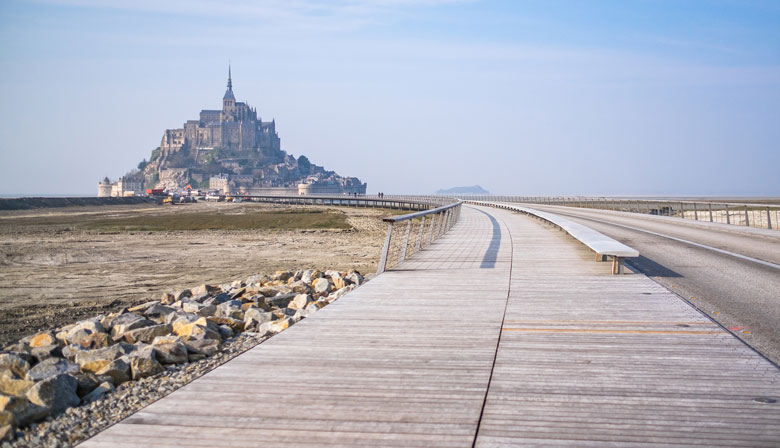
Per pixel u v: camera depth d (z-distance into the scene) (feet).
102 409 20.13
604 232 91.09
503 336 25.38
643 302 32.99
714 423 15.65
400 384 19.02
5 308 56.90
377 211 345.31
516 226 106.83
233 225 199.00
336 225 195.62
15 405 18.47
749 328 27.68
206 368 25.34
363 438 14.88
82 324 35.27
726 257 57.11
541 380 19.31
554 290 37.27
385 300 34.17
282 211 328.49
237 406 17.16
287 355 22.56
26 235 161.68
